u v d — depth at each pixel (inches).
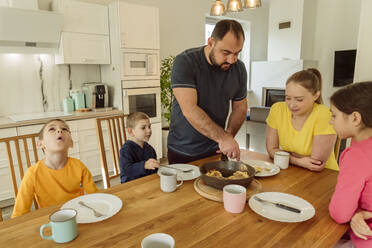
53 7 115.2
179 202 40.6
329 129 55.7
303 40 200.4
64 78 131.2
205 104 61.3
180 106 57.2
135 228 33.6
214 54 53.6
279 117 64.5
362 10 112.2
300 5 195.9
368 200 35.7
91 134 118.9
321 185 47.6
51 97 128.6
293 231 33.2
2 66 114.4
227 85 62.1
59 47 116.3
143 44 131.8
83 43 120.3
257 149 120.7
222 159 57.7
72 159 54.1
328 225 34.7
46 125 50.4
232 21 51.3
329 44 205.0
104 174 66.7
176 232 32.7
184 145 64.4
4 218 94.0
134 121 63.1
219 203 40.3
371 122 34.7
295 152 62.6
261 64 215.3
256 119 121.6
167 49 167.9
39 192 49.7
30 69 121.3
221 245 30.2
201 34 186.5
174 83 57.3
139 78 132.6
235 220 35.5
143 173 56.2
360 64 115.5
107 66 135.0
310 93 54.4
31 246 30.0
